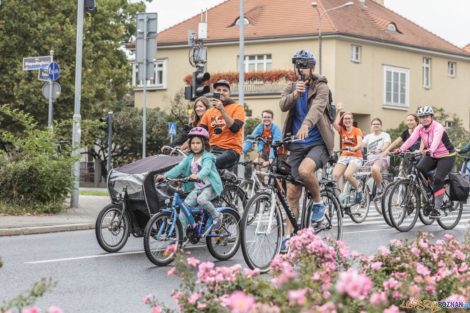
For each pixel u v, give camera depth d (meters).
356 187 11.67
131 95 44.22
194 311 3.61
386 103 38.28
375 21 39.12
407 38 39.62
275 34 36.38
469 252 4.98
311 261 4.14
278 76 35.09
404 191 10.30
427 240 4.89
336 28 35.59
